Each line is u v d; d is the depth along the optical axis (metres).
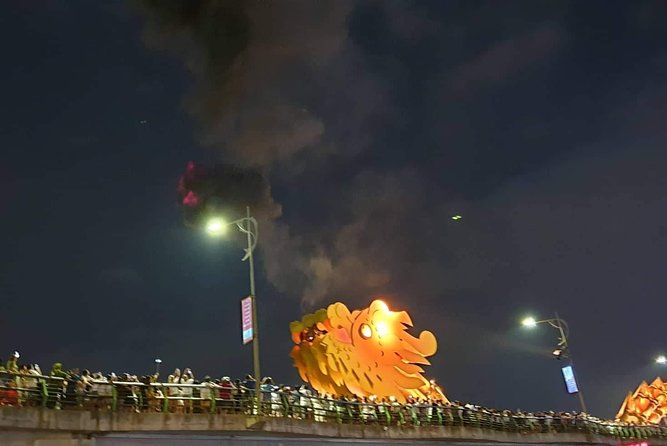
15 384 18.27
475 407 35.28
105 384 18.81
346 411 26.33
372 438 26.62
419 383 35.28
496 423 34.28
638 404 54.97
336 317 33.22
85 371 20.52
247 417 21.33
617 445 43.47
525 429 36.16
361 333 33.94
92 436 17.97
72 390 18.36
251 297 22.44
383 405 28.05
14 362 19.17
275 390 23.86
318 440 24.47
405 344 35.72
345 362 32.47
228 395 22.05
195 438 20.42
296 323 32.19
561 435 38.44
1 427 16.17
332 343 32.44
